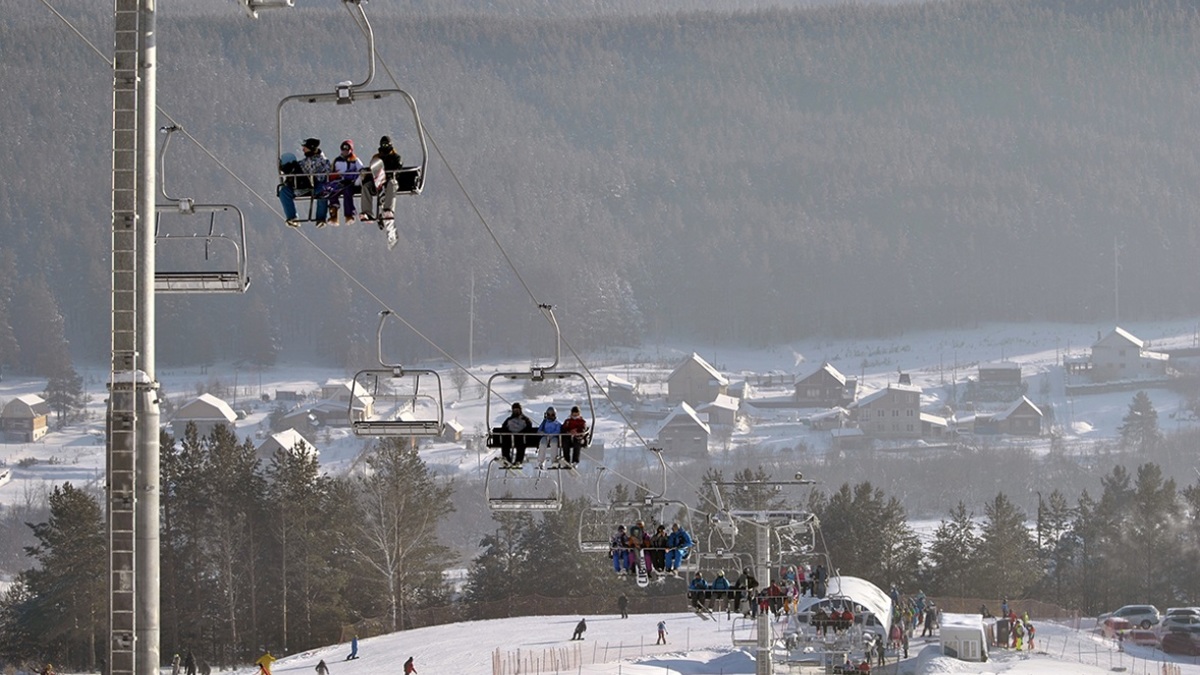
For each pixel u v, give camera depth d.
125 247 33.28
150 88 33.69
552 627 195.62
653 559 82.12
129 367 33.16
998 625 169.12
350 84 36.47
